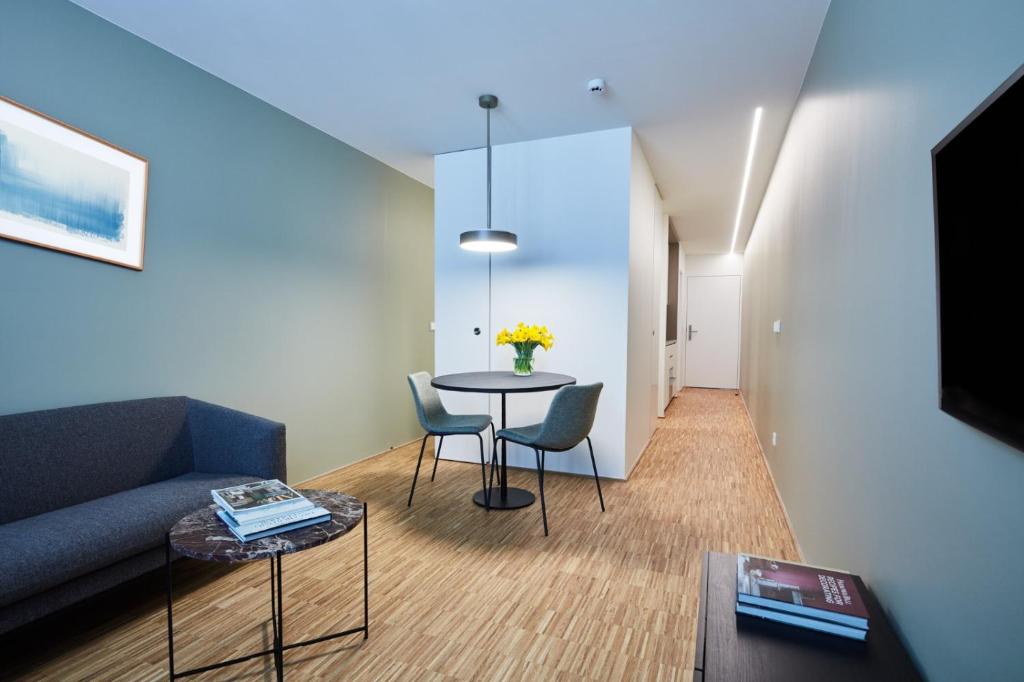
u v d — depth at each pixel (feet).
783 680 3.30
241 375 10.02
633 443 12.64
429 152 13.33
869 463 4.93
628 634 5.98
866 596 4.30
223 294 9.67
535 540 8.55
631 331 11.97
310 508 5.22
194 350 9.14
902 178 4.18
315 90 10.05
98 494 7.01
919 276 3.82
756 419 16.67
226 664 5.23
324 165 12.04
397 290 14.64
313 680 5.20
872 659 3.52
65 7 7.25
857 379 5.37
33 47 6.90
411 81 9.68
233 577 7.29
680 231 23.45
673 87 9.78
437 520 9.39
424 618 6.30
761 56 8.65
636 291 12.50
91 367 7.61
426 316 16.01
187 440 8.28
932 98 3.62
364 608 6.33
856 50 5.68
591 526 9.15
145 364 8.36
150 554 6.29
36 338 6.98
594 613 6.40
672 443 15.72
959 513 3.16
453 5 7.40
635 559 7.86
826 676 3.35
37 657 5.49
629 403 11.88
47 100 7.06
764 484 11.60
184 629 6.03
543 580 7.22
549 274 12.28
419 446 14.85
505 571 7.48
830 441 6.49
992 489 2.78
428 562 7.76
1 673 5.23
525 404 12.66
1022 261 2.24
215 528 4.99
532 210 12.44
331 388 12.28
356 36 8.22
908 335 4.02
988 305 2.60
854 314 5.52
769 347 13.29
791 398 9.51
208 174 9.36
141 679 5.18
